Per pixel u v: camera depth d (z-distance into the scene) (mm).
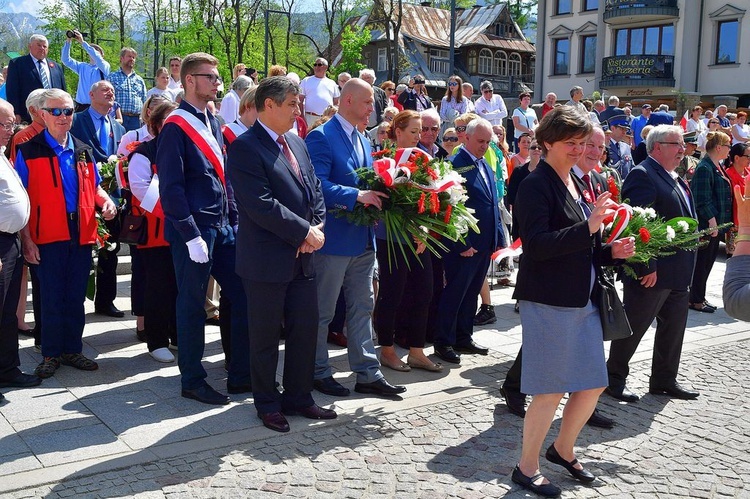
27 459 3943
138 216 5555
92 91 7199
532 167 7379
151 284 5633
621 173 12594
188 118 4844
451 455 4254
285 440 4352
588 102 15453
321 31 47562
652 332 7297
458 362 6035
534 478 3855
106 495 3604
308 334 4641
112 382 5223
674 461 4328
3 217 4738
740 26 34750
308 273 4621
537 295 3717
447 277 6027
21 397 4871
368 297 5188
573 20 40156
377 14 43281
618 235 3834
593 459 4320
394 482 3895
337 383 5230
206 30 40969
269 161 4340
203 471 3902
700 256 8312
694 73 36219
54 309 5277
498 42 57250
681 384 5723
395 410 4922
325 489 3775
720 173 8383
